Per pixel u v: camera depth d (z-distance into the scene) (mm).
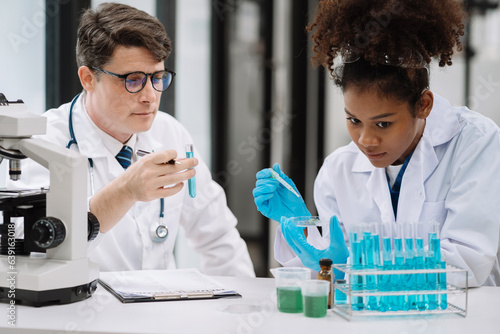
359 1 1467
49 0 2619
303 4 3963
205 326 1201
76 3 2674
